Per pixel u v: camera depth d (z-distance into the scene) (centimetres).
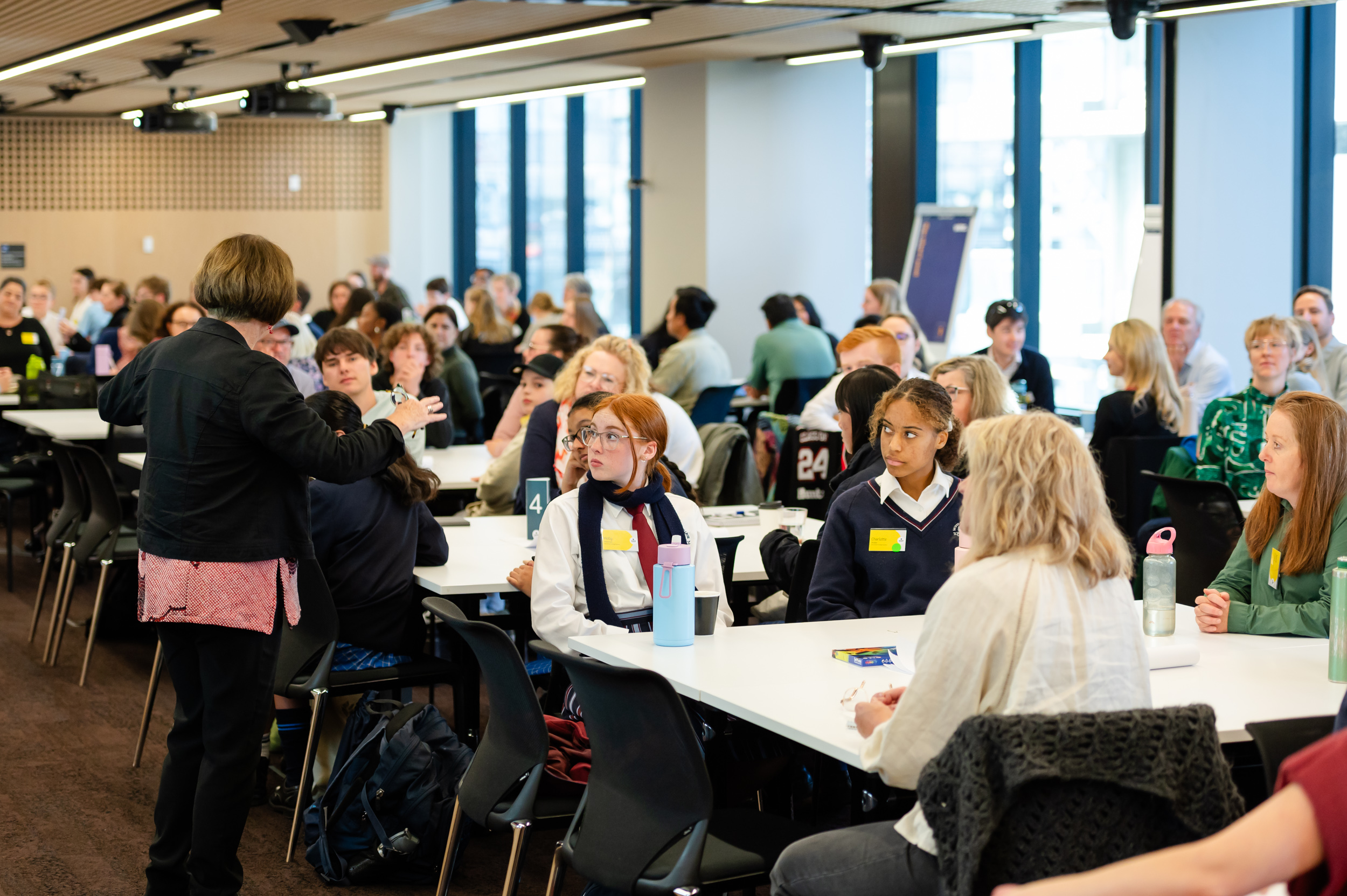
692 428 495
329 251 1519
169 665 291
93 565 536
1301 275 722
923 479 320
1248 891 107
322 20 776
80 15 765
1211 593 299
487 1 710
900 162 960
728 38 848
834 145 1008
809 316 877
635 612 309
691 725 218
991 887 175
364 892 328
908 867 199
